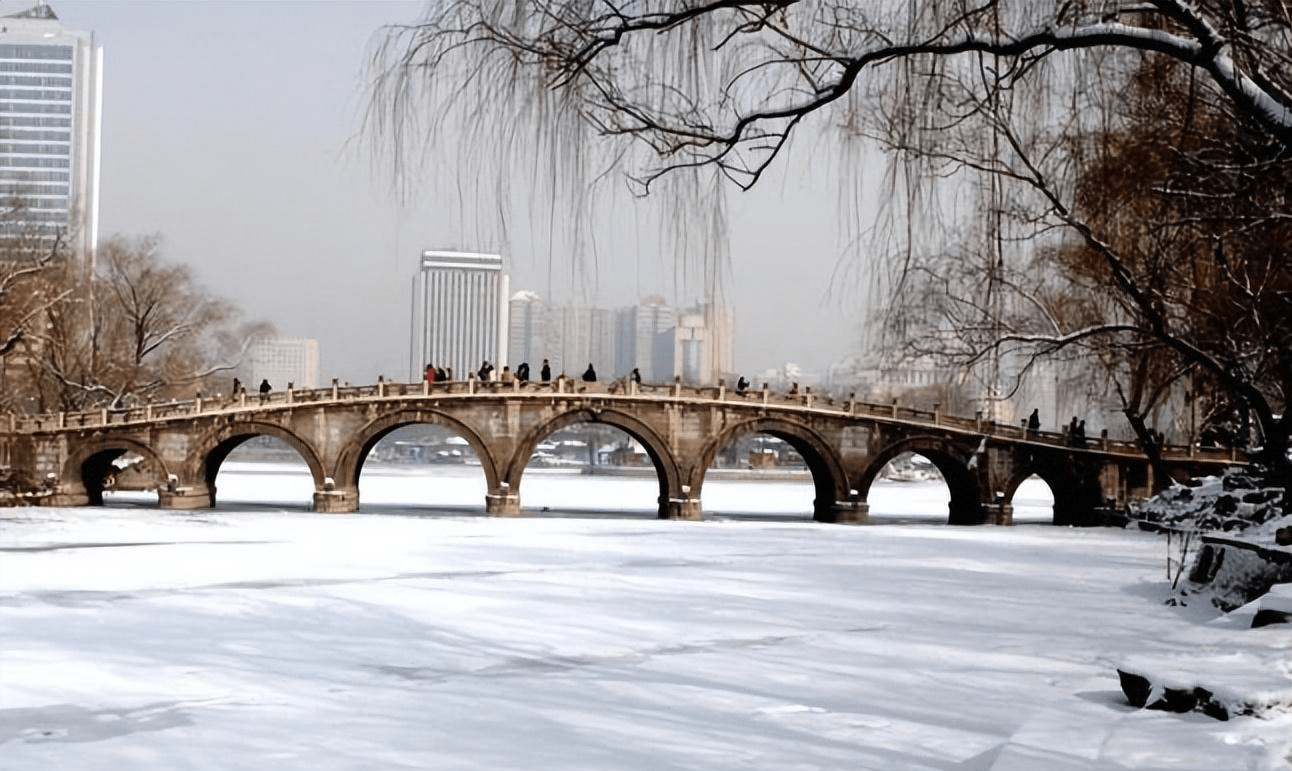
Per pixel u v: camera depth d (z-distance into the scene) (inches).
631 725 730.8
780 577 1691.7
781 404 3339.1
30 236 3444.9
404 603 1338.6
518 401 3253.0
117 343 3720.5
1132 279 954.1
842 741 681.6
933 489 6259.8
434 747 675.4
